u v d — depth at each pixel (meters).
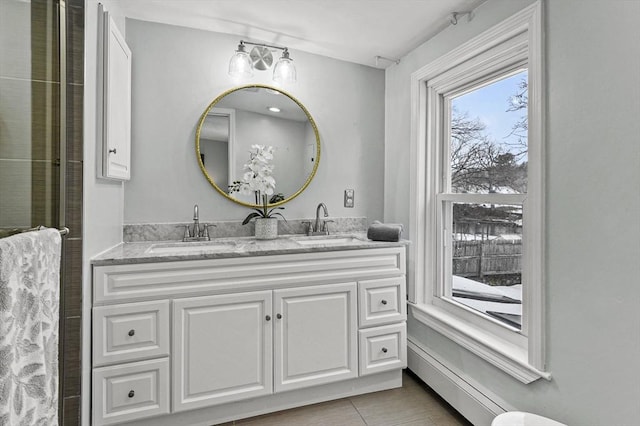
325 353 1.95
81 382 1.45
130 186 2.09
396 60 2.57
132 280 1.60
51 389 0.96
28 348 0.85
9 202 1.33
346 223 2.63
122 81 1.79
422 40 2.26
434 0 1.82
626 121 1.14
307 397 1.95
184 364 1.69
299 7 1.95
